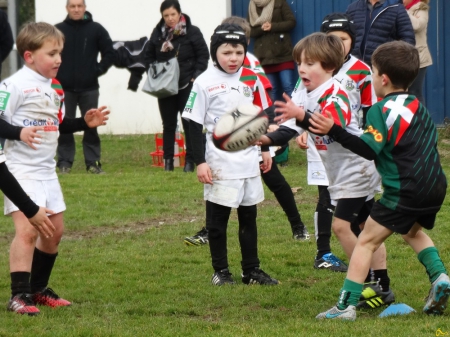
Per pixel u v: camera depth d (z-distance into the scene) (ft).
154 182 115.85
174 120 126.52
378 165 53.52
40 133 58.08
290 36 148.77
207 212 67.77
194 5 159.02
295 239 81.71
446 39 148.15
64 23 125.39
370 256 53.72
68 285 66.33
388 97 53.06
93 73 126.00
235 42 64.34
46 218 53.52
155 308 58.80
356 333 49.83
